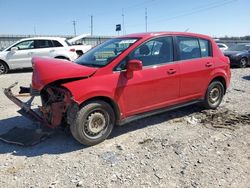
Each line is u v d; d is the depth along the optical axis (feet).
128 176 12.47
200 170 12.85
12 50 46.70
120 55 16.08
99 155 14.46
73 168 13.25
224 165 13.28
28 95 17.40
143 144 15.66
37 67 15.03
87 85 14.83
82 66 15.44
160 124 18.78
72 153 14.76
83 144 15.39
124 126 18.42
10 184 12.07
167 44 18.16
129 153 14.61
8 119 20.31
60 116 15.15
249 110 21.77
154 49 17.47
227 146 15.33
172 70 17.98
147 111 17.31
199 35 20.31
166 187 11.62
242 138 16.40
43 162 13.87
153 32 18.11
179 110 21.59
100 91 15.07
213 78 20.76
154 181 12.07
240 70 50.78
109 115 15.80
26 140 16.07
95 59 16.90
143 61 16.92
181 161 13.71
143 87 16.67
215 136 16.67
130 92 16.22
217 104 21.81
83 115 14.82
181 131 17.53
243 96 26.73
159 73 17.34
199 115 20.47
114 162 13.70
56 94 15.52
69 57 48.03
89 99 15.05
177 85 18.42
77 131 14.85
